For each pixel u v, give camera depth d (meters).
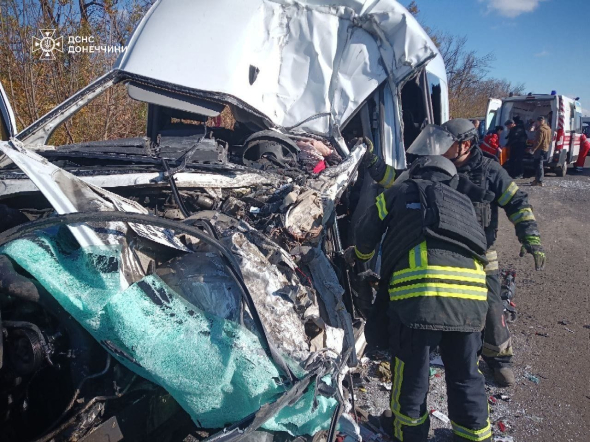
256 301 1.95
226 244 2.09
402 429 2.54
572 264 6.43
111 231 1.88
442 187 2.59
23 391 1.79
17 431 1.80
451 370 2.54
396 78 4.40
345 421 2.39
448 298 2.36
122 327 1.71
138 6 7.54
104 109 6.59
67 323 1.79
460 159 3.13
